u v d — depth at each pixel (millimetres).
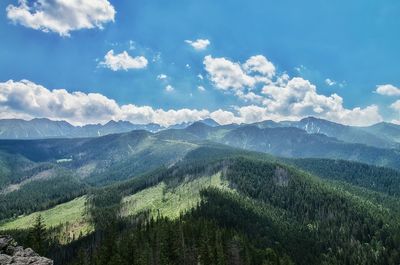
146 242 178500
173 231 181750
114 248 170125
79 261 178625
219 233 190000
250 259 177625
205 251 167375
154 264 164750
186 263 168375
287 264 190375
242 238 198125
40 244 148125
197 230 192875
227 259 173125
